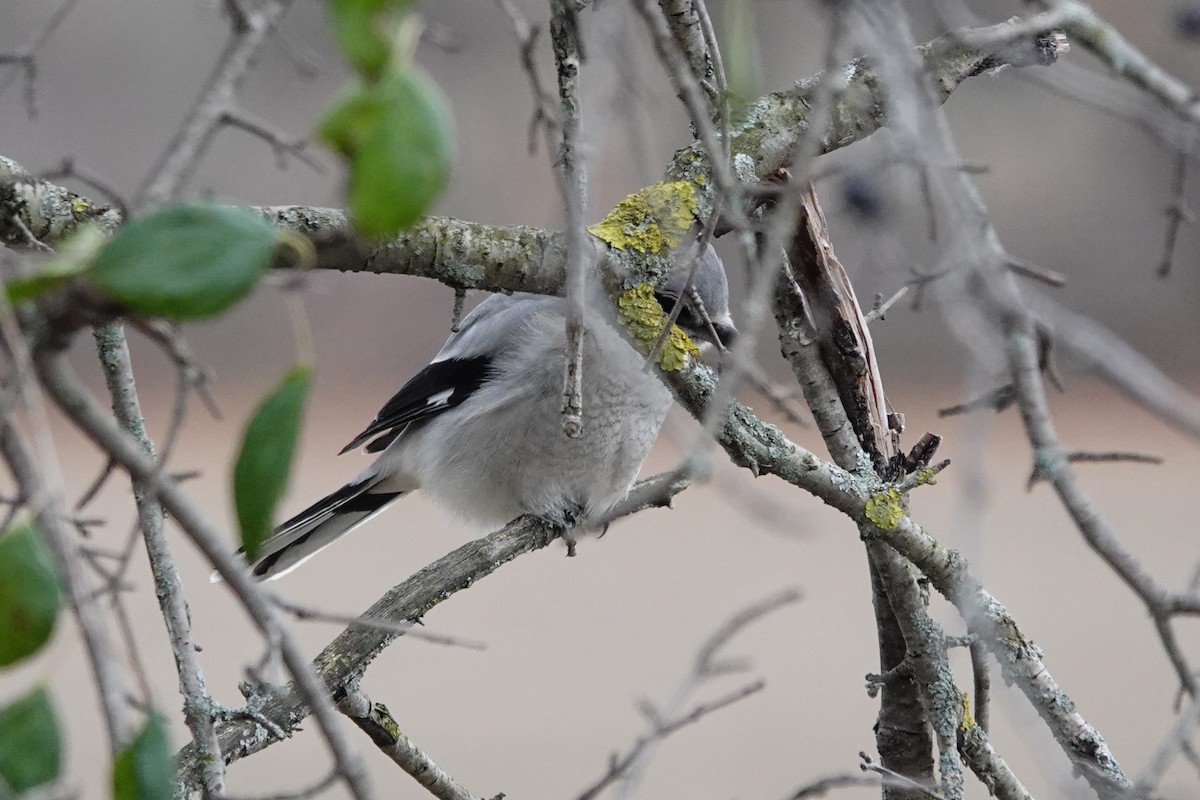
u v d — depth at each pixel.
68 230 4.30
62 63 15.39
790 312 5.91
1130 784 5.14
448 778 5.85
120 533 14.33
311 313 17.75
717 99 4.17
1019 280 5.22
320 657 5.48
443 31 4.02
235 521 2.35
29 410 2.17
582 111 3.84
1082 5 3.51
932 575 5.47
